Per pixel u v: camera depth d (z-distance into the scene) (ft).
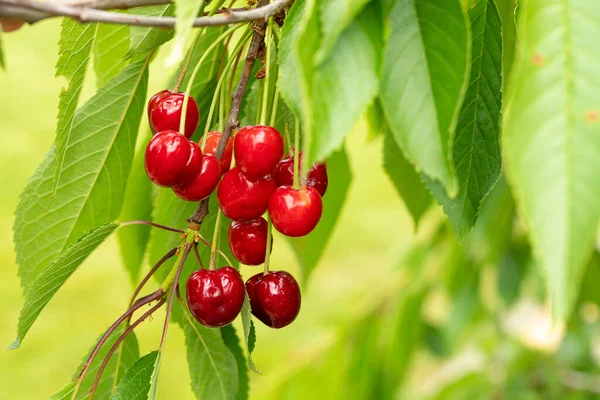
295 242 3.00
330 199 2.92
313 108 2.07
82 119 2.55
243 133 2.30
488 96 2.35
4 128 13.51
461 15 2.13
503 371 4.42
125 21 2.09
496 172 2.36
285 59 2.19
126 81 2.57
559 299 1.99
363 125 13.57
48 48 17.13
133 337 2.48
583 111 2.03
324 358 4.09
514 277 4.15
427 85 2.14
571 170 2.01
